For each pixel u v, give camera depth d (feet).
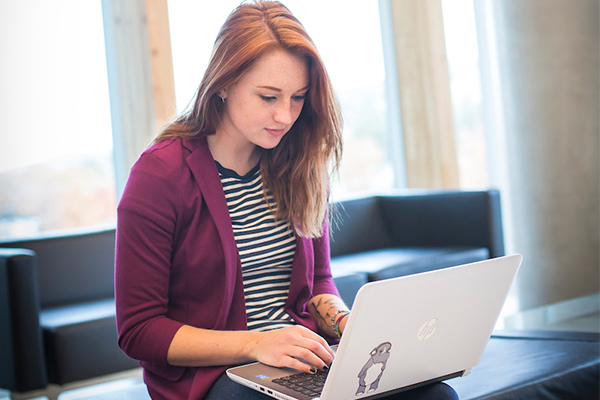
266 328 4.49
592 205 13.67
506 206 14.05
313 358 3.81
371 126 13.79
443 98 14.11
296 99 4.42
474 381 4.70
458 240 11.34
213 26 11.57
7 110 9.94
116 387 9.23
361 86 13.66
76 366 7.77
